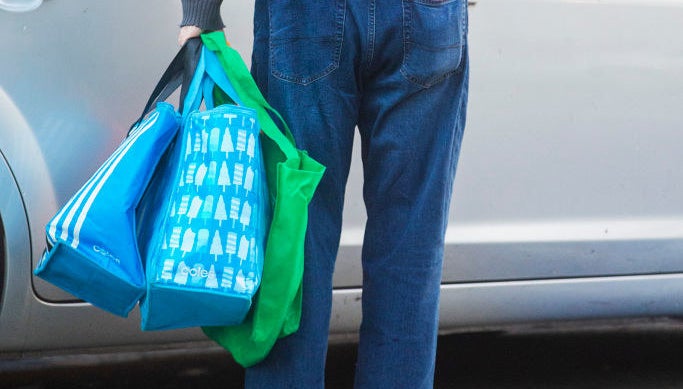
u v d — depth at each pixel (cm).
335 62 216
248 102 223
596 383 402
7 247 307
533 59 351
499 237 355
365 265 236
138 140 216
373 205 233
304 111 219
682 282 380
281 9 216
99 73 311
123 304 210
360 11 213
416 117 224
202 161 209
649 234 374
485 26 344
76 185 311
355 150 337
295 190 209
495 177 353
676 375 418
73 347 324
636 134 367
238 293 203
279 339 223
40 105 306
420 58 216
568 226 364
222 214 205
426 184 229
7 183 304
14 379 384
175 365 408
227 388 382
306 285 222
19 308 313
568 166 360
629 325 499
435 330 239
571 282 367
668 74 369
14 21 303
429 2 213
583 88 358
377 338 234
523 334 471
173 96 319
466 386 391
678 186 376
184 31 229
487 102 348
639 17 362
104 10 310
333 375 397
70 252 204
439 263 236
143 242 219
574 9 353
